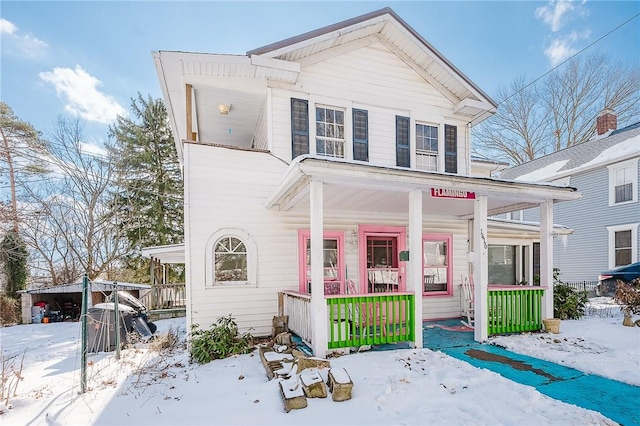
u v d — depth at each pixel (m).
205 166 6.81
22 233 15.89
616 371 4.29
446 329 7.22
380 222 8.06
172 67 6.96
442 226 8.76
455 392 3.70
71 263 17.88
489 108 8.84
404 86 8.55
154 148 21.31
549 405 3.36
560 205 16.72
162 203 20.80
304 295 5.59
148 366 5.29
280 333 6.15
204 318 6.55
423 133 8.83
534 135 23.75
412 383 3.94
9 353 6.95
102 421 3.39
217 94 7.84
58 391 4.39
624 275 9.60
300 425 3.05
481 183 5.80
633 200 13.50
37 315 12.21
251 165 7.09
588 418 3.08
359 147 7.97
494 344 5.87
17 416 3.57
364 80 8.17
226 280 6.86
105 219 18.73
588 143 17.48
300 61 7.62
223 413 3.39
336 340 5.25
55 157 17.69
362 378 4.11
